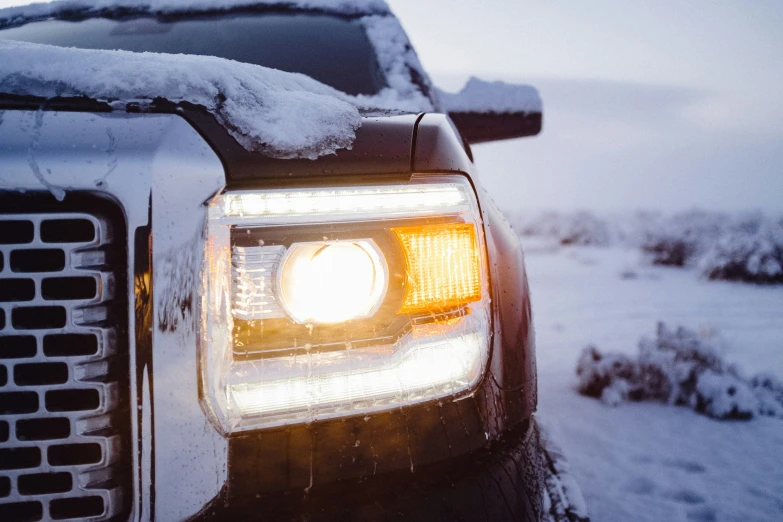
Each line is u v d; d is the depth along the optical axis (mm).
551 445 2010
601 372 3707
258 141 911
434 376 942
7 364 796
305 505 874
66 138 843
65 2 2377
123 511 842
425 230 949
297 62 2008
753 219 10406
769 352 4785
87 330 803
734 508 2344
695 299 7160
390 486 917
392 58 2117
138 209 836
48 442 807
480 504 950
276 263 863
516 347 1118
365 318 897
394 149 989
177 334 836
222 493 840
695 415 3373
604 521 2244
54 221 813
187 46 2051
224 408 840
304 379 869
